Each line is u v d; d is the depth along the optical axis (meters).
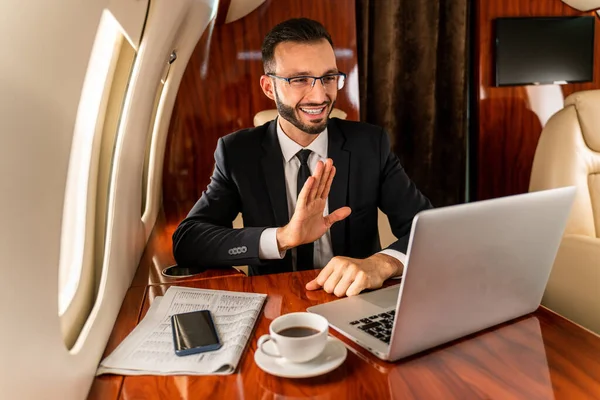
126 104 1.23
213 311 1.14
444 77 3.46
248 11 2.67
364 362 0.90
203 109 2.78
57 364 0.69
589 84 3.41
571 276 2.01
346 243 1.71
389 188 1.77
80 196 1.06
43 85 0.61
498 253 0.94
